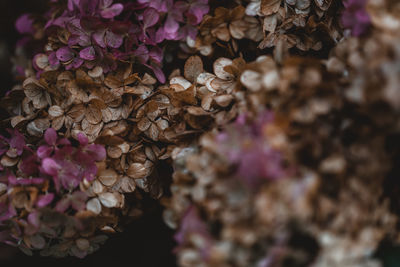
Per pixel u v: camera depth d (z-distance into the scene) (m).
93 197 0.47
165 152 0.49
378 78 0.42
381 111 0.43
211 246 0.43
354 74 0.44
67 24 0.49
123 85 0.49
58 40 0.51
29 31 0.56
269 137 0.43
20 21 0.56
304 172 0.43
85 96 0.49
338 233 0.43
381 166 0.43
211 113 0.47
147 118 0.49
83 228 0.47
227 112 0.47
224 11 0.49
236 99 0.47
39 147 0.47
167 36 0.49
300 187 0.42
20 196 0.47
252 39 0.50
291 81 0.44
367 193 0.43
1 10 0.63
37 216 0.46
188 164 0.44
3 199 0.47
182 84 0.49
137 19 0.49
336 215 0.43
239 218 0.42
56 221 0.47
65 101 0.49
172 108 0.49
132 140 0.49
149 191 0.50
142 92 0.49
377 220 0.44
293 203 0.42
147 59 0.50
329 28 0.49
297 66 0.44
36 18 0.55
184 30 0.50
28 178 0.48
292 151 0.43
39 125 0.49
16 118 0.49
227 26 0.50
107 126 0.49
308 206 0.42
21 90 0.50
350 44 0.45
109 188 0.48
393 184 0.45
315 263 0.43
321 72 0.44
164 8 0.49
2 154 0.50
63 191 0.47
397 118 0.43
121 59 0.49
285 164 0.43
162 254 0.52
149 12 0.49
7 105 0.50
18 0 0.63
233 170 0.43
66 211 0.48
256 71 0.46
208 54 0.50
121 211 0.50
